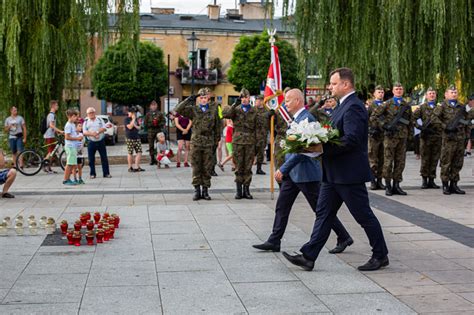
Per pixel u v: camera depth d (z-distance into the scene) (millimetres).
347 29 15242
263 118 14391
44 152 18156
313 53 15523
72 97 19062
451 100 11898
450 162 11727
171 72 49469
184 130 17766
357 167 5852
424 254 6832
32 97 18406
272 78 10531
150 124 18438
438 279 5781
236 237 7660
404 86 15414
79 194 11734
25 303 4992
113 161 19359
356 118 5750
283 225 6895
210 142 10938
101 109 46688
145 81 40531
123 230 8047
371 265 6105
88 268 6105
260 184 13578
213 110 10969
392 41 14234
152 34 48844
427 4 13539
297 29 15555
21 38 17328
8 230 7945
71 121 13320
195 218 8984
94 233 7379
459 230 8234
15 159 16375
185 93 50094
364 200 5969
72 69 17703
